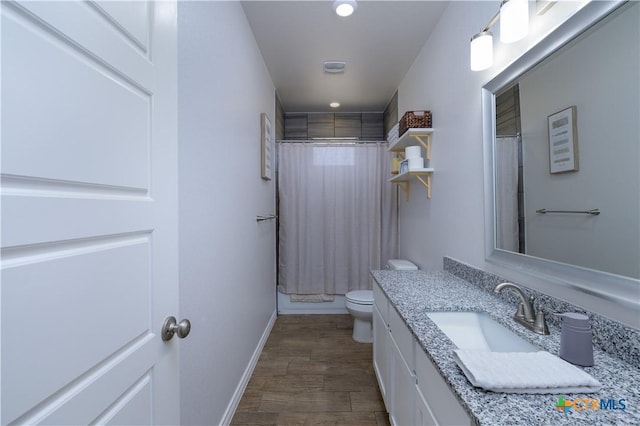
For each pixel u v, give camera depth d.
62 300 0.47
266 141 2.39
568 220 0.89
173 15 0.82
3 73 0.39
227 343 1.50
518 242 1.13
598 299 0.80
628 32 0.71
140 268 0.67
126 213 0.61
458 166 1.63
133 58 0.64
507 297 1.20
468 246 1.53
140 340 0.67
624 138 0.72
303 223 3.23
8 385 0.39
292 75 2.66
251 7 1.77
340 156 3.25
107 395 0.56
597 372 0.69
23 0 0.41
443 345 0.84
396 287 1.46
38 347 0.43
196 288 1.13
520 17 0.96
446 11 1.79
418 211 2.36
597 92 0.79
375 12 1.82
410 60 2.41
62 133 0.47
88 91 0.52
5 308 0.39
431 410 0.83
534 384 0.61
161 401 0.75
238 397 1.67
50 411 0.44
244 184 1.81
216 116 1.35
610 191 0.76
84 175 0.51
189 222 1.08
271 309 2.85
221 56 1.41
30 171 0.42
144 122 0.68
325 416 1.58
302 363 2.13
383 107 3.50
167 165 0.78
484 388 0.62
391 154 3.17
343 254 3.23
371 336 2.47
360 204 3.25
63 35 0.47
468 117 1.51
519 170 1.12
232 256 1.58
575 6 0.86
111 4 0.57
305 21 1.90
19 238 0.40
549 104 0.96
